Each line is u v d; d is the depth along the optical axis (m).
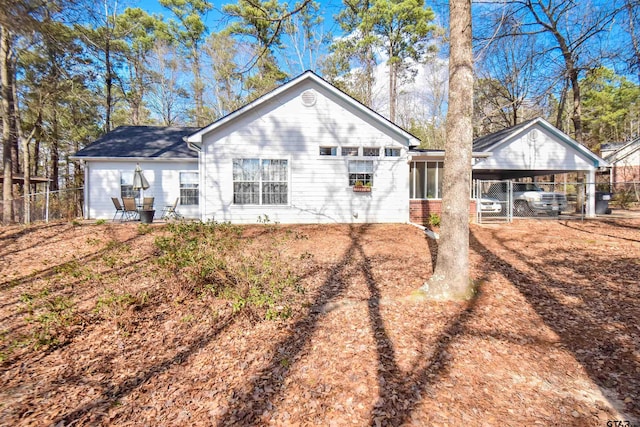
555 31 13.45
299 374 3.18
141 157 14.11
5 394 3.01
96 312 4.60
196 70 26.86
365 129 12.10
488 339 3.72
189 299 5.01
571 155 14.64
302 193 11.93
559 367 3.18
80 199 19.78
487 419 2.49
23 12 7.35
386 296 5.15
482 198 14.68
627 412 2.56
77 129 21.75
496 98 22.55
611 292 5.12
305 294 5.32
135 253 7.55
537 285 5.52
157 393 3.02
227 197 11.60
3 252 7.61
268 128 11.73
